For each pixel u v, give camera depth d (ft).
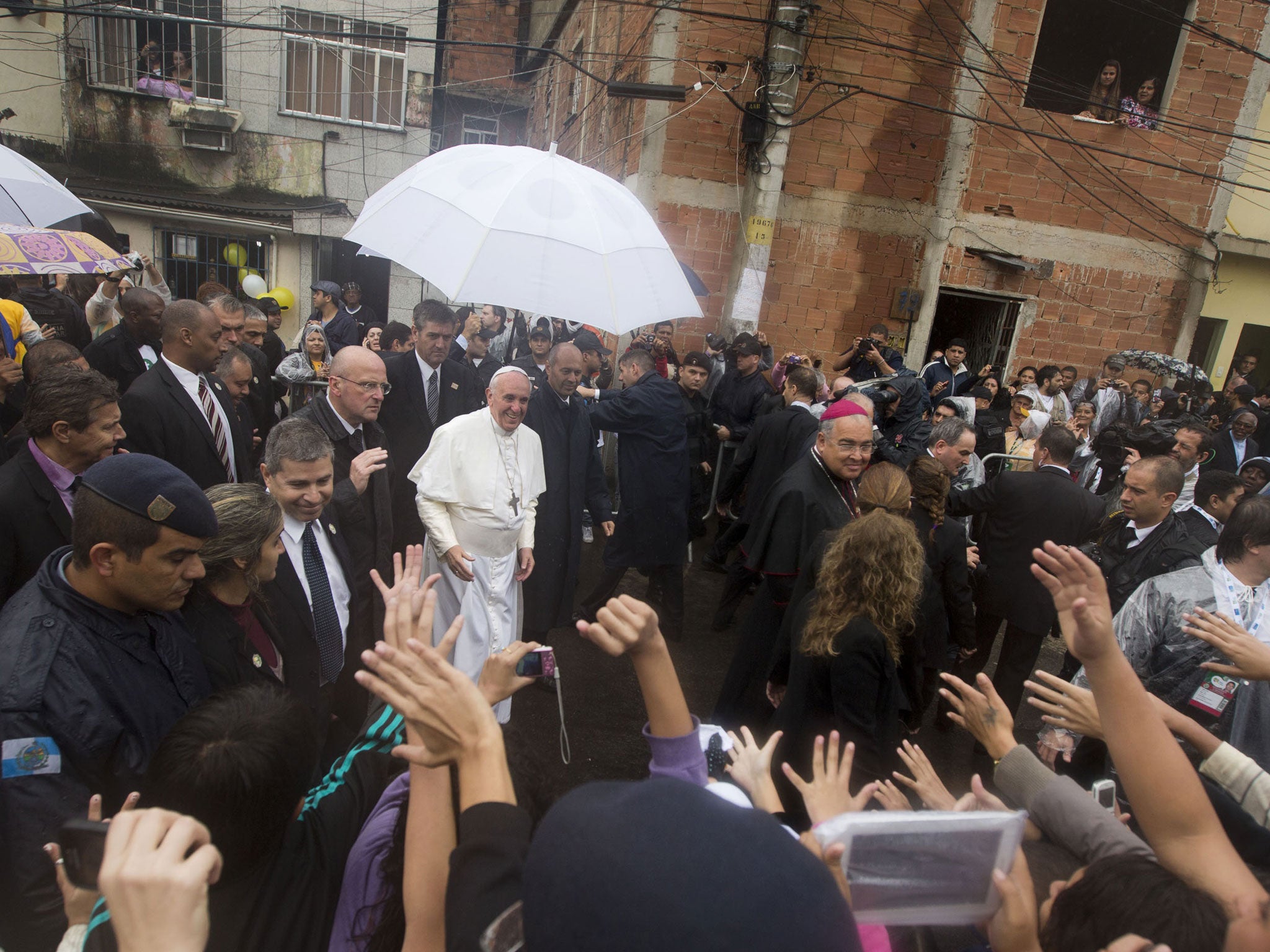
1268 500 8.45
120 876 2.47
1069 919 3.67
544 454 13.73
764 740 11.05
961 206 31.68
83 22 43.01
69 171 44.27
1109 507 18.03
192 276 46.14
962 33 30.22
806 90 29.91
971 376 32.17
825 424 12.09
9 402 12.74
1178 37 31.81
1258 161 36.68
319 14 45.37
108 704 5.21
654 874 1.99
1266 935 3.43
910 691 9.25
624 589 20.15
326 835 4.58
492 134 72.28
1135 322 33.58
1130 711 3.95
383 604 10.71
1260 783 5.76
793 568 11.44
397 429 14.61
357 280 49.75
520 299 8.90
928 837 3.28
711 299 29.84
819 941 1.96
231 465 12.35
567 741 12.84
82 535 5.22
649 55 29.55
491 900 2.88
